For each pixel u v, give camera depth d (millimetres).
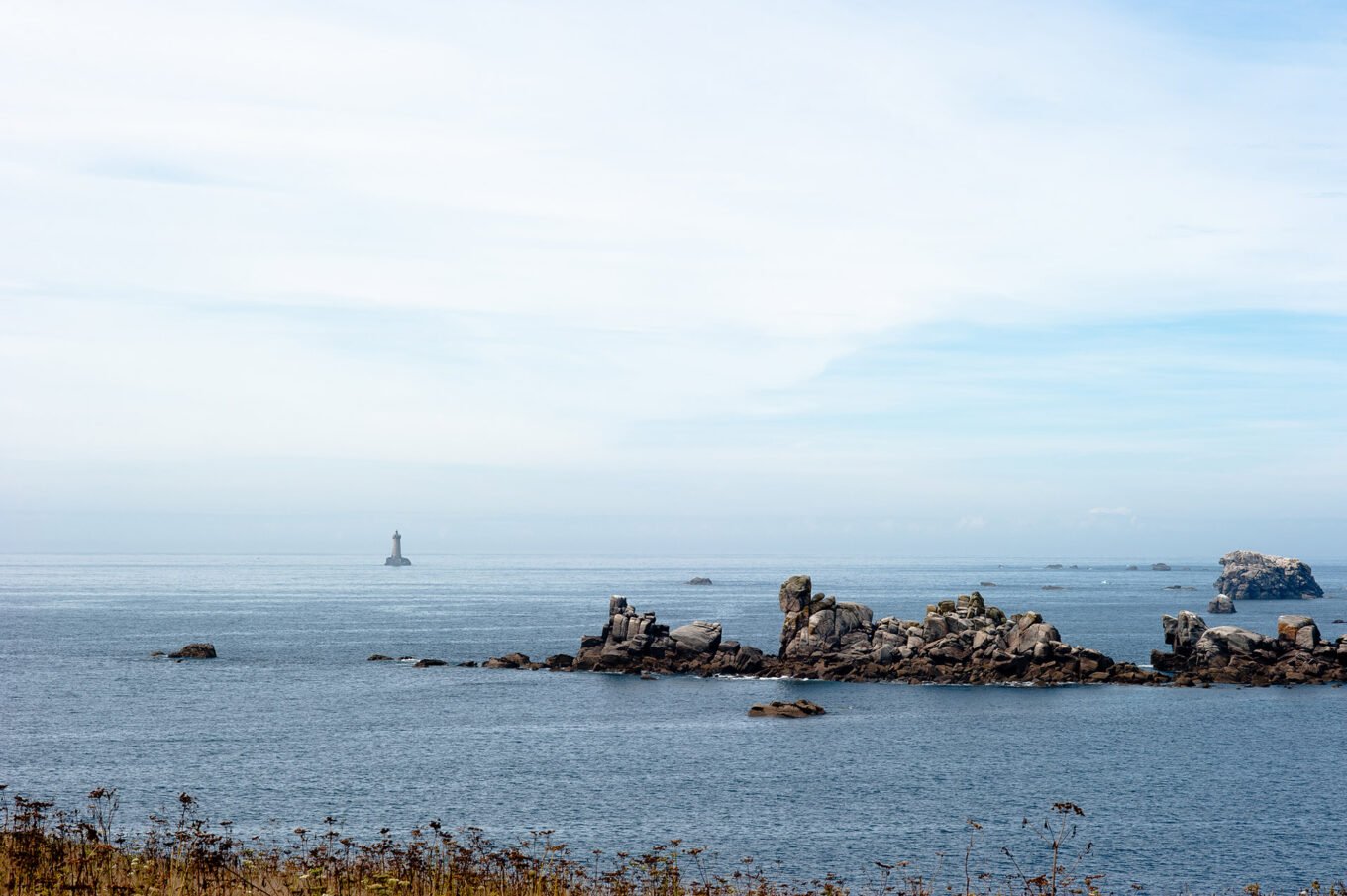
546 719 114000
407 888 34969
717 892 46750
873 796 79188
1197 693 136125
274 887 34781
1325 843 67688
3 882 30828
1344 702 128125
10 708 117500
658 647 161125
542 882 38625
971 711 121438
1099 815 74438
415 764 88375
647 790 80188
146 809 71000
